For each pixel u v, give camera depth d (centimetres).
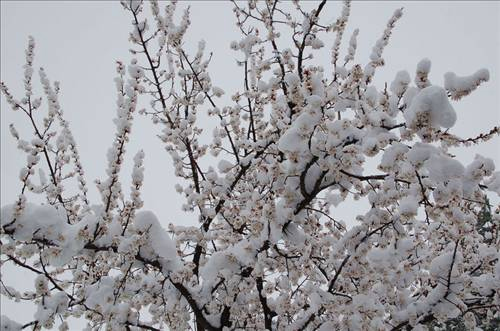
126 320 389
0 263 286
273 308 443
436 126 259
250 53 529
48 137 507
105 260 415
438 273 366
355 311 376
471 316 411
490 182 326
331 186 384
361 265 388
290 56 455
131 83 388
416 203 305
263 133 466
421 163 278
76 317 394
